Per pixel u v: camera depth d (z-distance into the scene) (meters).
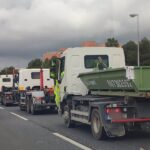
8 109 30.97
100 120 12.75
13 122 19.80
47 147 11.81
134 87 11.62
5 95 35.78
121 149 11.15
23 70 28.83
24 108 28.38
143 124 12.63
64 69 16.72
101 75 13.45
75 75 16.25
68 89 16.31
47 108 25.02
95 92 15.07
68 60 16.31
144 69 11.49
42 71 27.81
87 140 13.05
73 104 16.11
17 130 16.33
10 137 14.23
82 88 16.05
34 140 13.36
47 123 19.06
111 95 13.50
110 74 12.69
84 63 16.34
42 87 27.47
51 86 27.98
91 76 14.47
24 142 12.96
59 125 18.03
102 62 16.34
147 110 12.52
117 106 12.54
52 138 13.75
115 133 12.55
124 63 16.72
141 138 13.20
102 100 13.34
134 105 12.48
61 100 17.31
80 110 15.27
